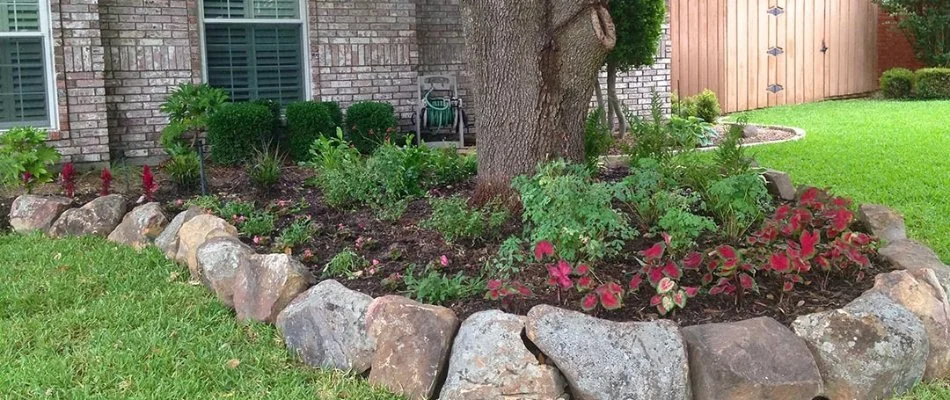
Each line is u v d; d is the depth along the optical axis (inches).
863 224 205.6
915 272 159.3
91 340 164.1
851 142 386.0
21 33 340.5
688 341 136.3
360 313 152.6
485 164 221.8
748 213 195.0
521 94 213.3
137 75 366.3
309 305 159.2
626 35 389.4
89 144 349.1
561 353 133.3
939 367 146.8
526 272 173.3
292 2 393.4
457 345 141.1
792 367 132.6
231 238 200.7
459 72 433.4
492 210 213.8
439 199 219.1
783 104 642.8
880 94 673.0
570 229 163.3
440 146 402.3
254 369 151.6
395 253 193.3
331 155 279.9
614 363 132.0
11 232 258.8
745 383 130.4
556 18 209.6
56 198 265.4
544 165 204.1
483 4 213.8
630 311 153.6
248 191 279.1
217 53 385.4
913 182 287.7
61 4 339.0
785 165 327.9
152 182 270.8
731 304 156.0
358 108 379.6
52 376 146.8
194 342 162.1
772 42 633.0
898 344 138.2
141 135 369.7
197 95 353.7
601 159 299.7
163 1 367.6
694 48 600.7
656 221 199.8
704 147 397.7
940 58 663.1
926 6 668.7
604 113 391.5
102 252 226.7
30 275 205.9
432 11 425.7
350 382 146.7
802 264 153.5
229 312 182.2
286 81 398.0
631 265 177.3
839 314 140.7
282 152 376.8
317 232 220.4
